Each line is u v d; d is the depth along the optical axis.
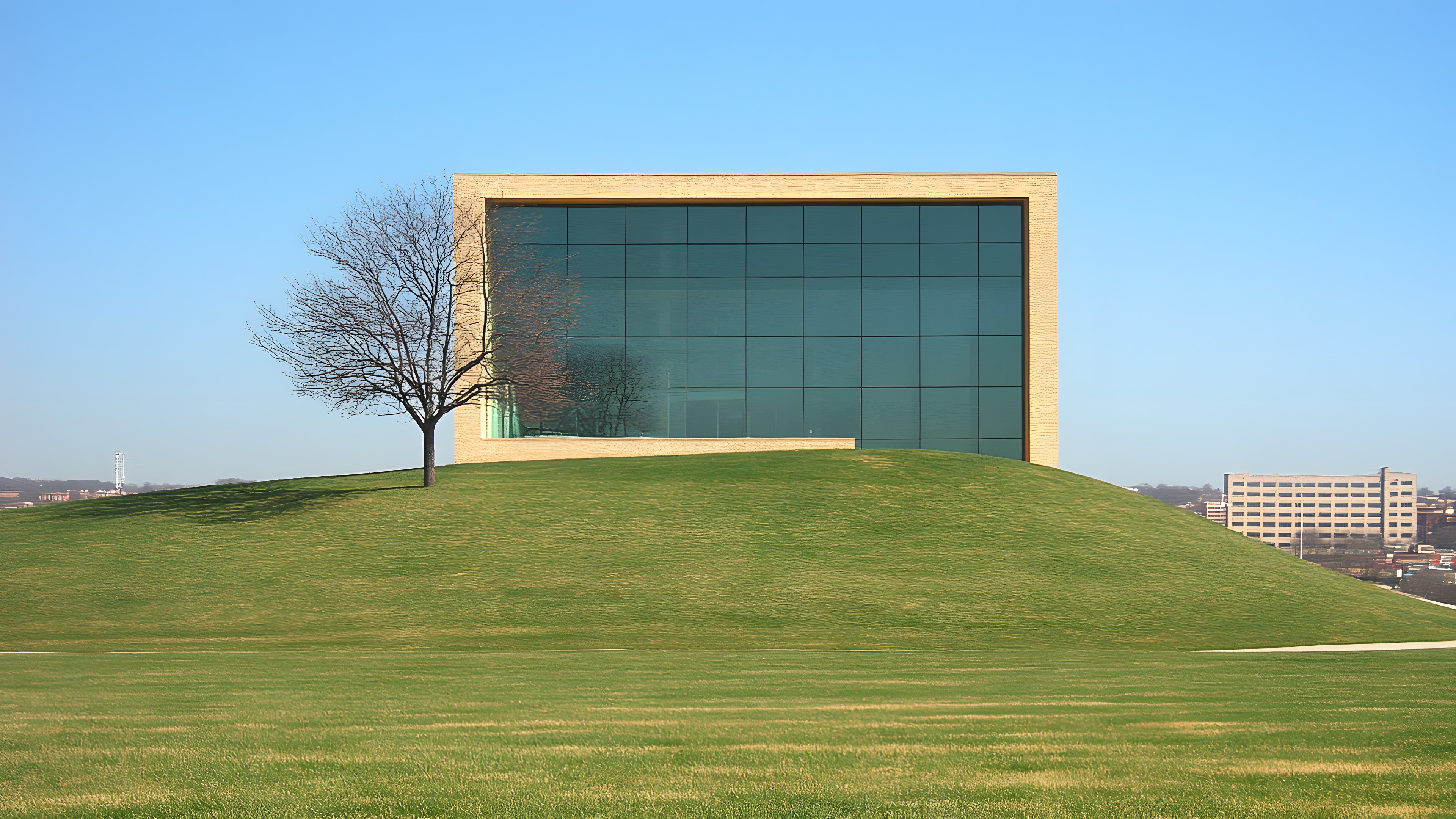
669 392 48.97
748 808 7.98
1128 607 28.59
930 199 48.97
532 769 9.20
